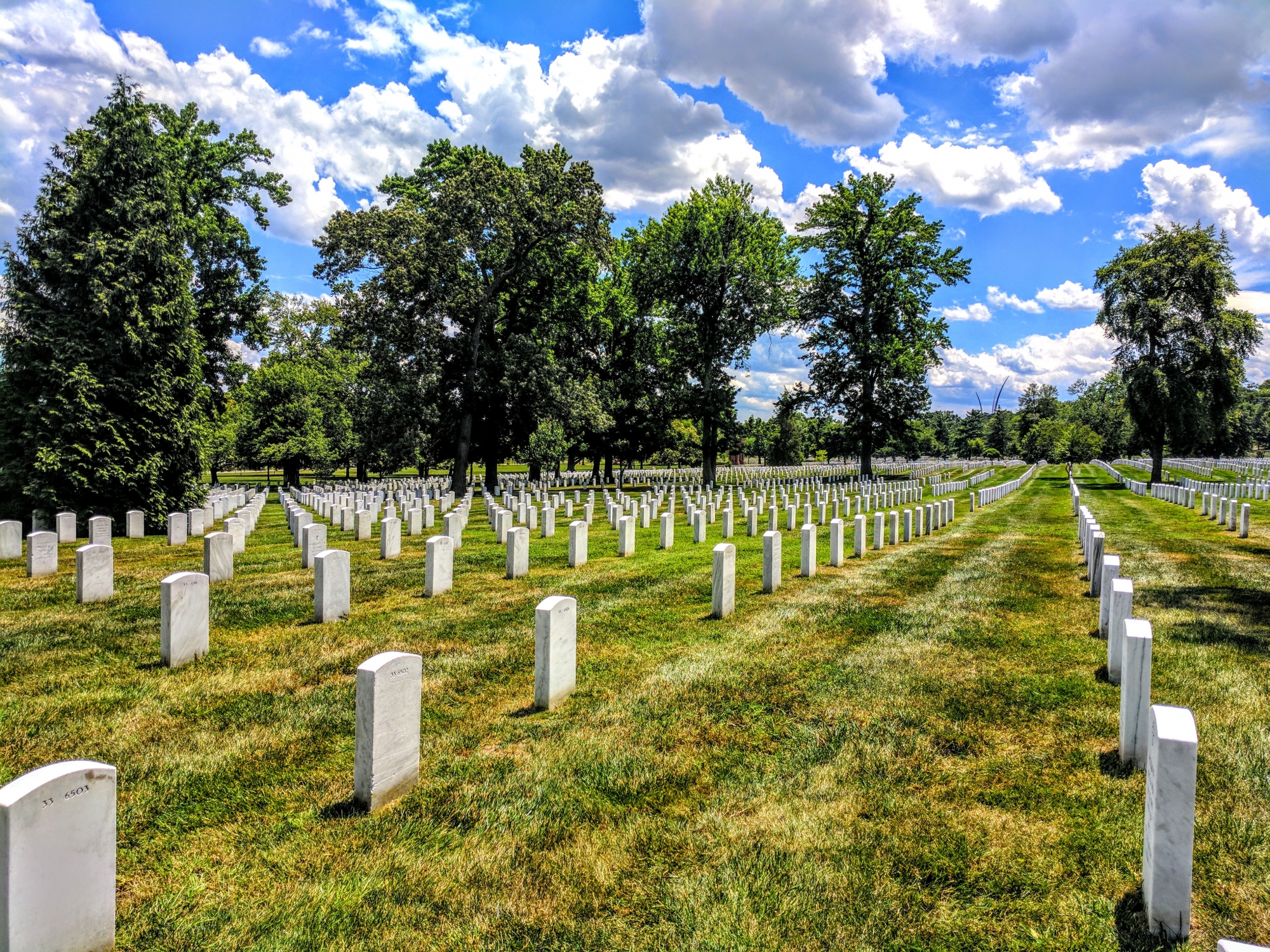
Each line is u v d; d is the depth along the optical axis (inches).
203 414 917.8
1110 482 2089.1
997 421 5019.7
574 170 1386.6
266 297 1437.0
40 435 776.3
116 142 827.4
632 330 2027.6
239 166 1341.0
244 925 140.9
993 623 374.0
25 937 116.3
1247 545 703.7
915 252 2003.0
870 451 2164.1
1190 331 1685.5
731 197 1871.3
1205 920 140.3
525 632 348.8
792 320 2146.9
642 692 269.6
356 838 171.0
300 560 575.2
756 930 140.2
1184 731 136.4
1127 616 273.9
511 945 136.4
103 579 415.8
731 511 778.2
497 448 1704.0
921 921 142.7
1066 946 135.4
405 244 1282.0
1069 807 184.7
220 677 281.0
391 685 186.5
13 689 265.4
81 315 817.5
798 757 215.3
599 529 855.1
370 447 1978.3
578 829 176.2
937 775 203.6
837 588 468.8
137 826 175.2
